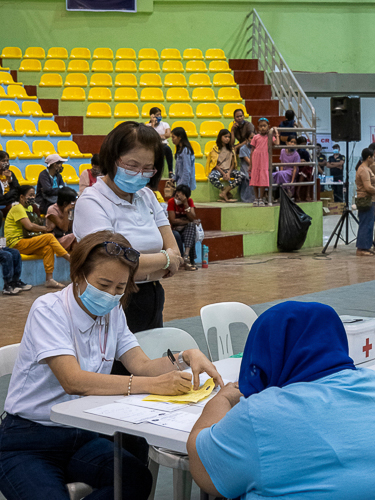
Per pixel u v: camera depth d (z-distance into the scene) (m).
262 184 9.83
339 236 11.04
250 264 8.59
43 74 12.61
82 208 2.35
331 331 1.31
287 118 11.00
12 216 7.09
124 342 2.09
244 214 9.88
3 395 3.58
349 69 14.69
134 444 2.02
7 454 1.81
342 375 1.26
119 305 2.05
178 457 1.60
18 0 13.30
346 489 1.13
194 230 8.11
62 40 13.55
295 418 1.17
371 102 16.61
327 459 1.14
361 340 2.20
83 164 10.26
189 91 12.90
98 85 12.55
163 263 2.41
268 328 1.32
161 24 13.86
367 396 1.20
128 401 1.77
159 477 2.63
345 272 7.72
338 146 15.78
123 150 2.26
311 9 14.34
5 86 11.67
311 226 10.38
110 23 13.68
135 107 11.99
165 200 9.31
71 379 1.79
